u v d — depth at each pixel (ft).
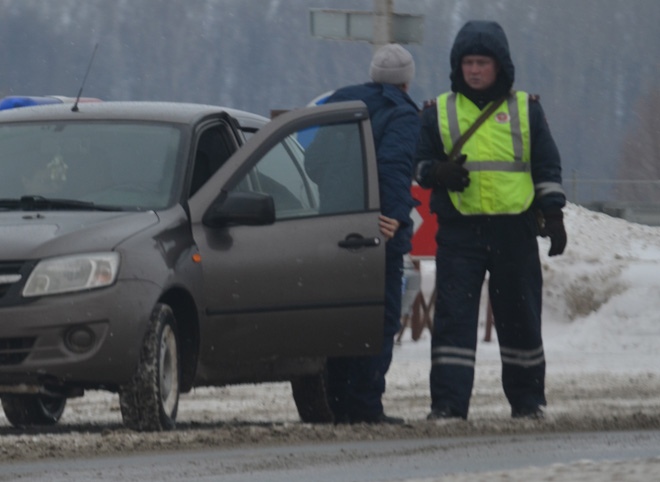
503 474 53.01
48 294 74.64
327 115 85.81
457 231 88.38
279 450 66.59
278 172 85.15
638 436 71.72
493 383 125.49
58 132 86.79
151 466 60.75
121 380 75.56
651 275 197.98
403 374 136.36
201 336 80.23
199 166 86.07
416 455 64.13
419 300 179.11
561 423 79.87
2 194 84.02
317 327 83.46
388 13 164.35
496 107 88.02
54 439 70.54
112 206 81.71
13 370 74.49
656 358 161.38
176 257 78.69
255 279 81.71
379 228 85.10
